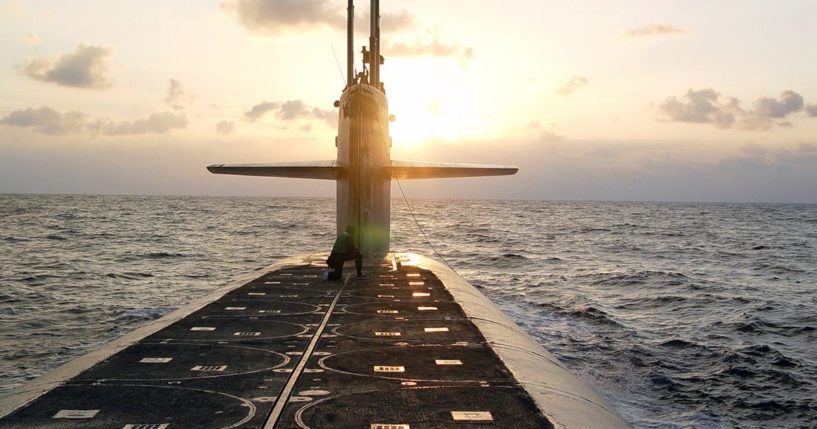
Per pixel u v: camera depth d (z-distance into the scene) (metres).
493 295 26.61
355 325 11.98
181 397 7.60
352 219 21.94
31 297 24.73
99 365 8.98
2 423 6.73
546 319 21.48
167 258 40.91
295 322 12.25
